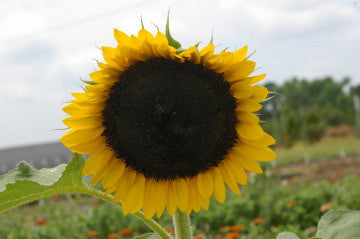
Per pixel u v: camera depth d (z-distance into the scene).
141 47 0.54
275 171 3.84
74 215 2.60
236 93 0.56
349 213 0.55
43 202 3.04
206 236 2.05
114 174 0.58
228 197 2.50
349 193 2.37
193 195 0.59
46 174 0.57
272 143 0.57
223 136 0.57
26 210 2.99
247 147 0.58
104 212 2.17
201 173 0.58
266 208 2.18
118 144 0.57
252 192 2.53
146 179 0.59
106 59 0.54
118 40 0.52
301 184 3.13
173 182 0.59
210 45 0.52
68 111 0.55
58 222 2.45
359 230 0.52
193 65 0.56
